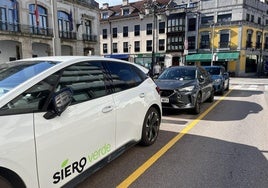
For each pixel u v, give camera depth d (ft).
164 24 136.36
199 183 10.58
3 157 6.22
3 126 6.43
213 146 15.03
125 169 11.86
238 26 117.80
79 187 10.18
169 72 27.71
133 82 13.30
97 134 9.63
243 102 32.40
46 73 8.30
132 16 144.97
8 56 78.79
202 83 26.21
